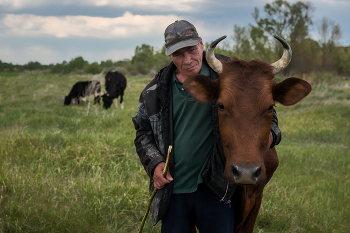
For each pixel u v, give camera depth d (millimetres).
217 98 2273
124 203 4055
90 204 3908
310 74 27984
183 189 2400
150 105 2396
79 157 5520
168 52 2254
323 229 3859
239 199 2625
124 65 78812
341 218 4160
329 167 6703
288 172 6020
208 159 2391
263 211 4086
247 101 2117
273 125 2525
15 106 12805
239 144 2064
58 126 8875
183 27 2246
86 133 7309
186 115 2377
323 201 4664
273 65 2250
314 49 32312
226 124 2154
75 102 14898
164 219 2447
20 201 3859
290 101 2279
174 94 2398
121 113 11977
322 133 10430
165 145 2371
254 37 31812
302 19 31047
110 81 14461
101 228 3523
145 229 3744
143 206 4156
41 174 4617
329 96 16859
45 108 12547
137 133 2545
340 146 9047
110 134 7270
